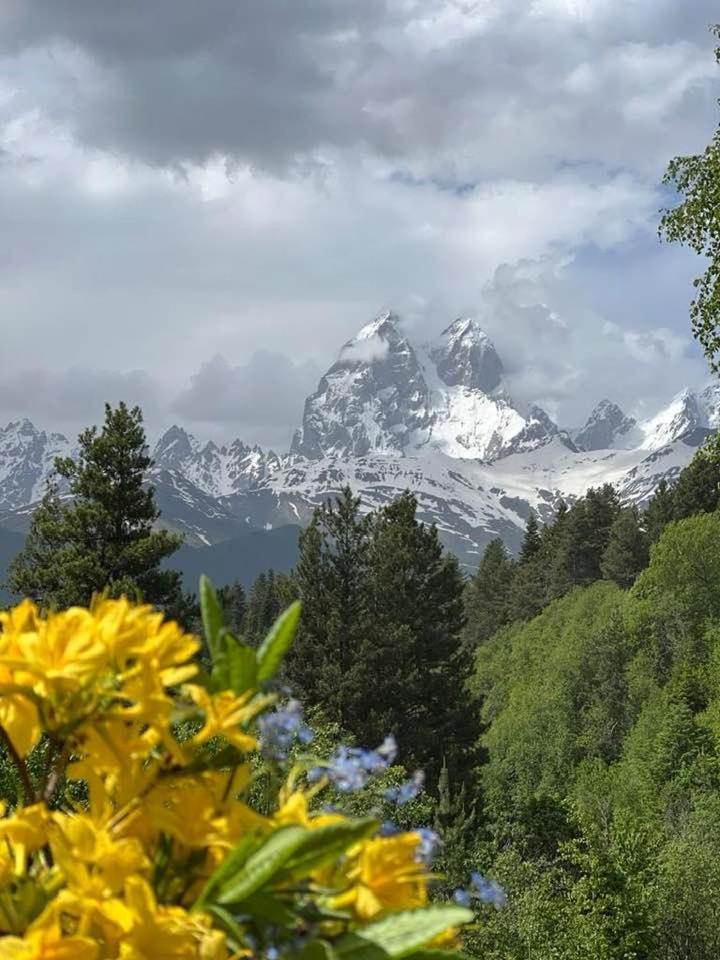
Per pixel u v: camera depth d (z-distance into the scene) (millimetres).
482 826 40344
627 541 91750
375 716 39062
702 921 26531
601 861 26594
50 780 1290
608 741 58625
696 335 17047
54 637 1221
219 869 1135
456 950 1144
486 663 81625
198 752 1300
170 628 1270
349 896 1219
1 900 1177
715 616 61719
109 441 32656
